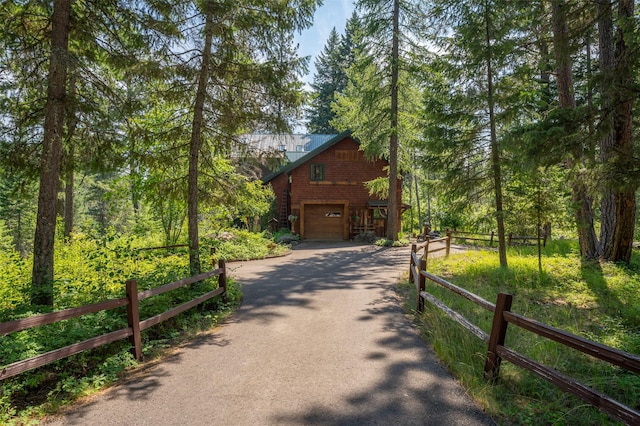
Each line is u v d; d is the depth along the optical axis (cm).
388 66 2058
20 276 812
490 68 1038
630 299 740
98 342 423
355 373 430
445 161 1123
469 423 323
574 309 699
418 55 1978
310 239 2441
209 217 1655
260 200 1820
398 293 862
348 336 564
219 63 806
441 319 611
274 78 788
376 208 2433
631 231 1045
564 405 346
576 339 286
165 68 745
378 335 566
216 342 550
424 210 4194
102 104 721
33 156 677
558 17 873
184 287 715
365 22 2031
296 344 534
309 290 909
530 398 362
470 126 1123
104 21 690
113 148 746
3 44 614
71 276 782
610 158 732
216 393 385
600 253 1112
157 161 804
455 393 379
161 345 530
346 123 2916
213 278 804
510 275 940
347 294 858
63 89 631
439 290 826
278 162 884
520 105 1012
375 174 2452
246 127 862
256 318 674
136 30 717
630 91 690
